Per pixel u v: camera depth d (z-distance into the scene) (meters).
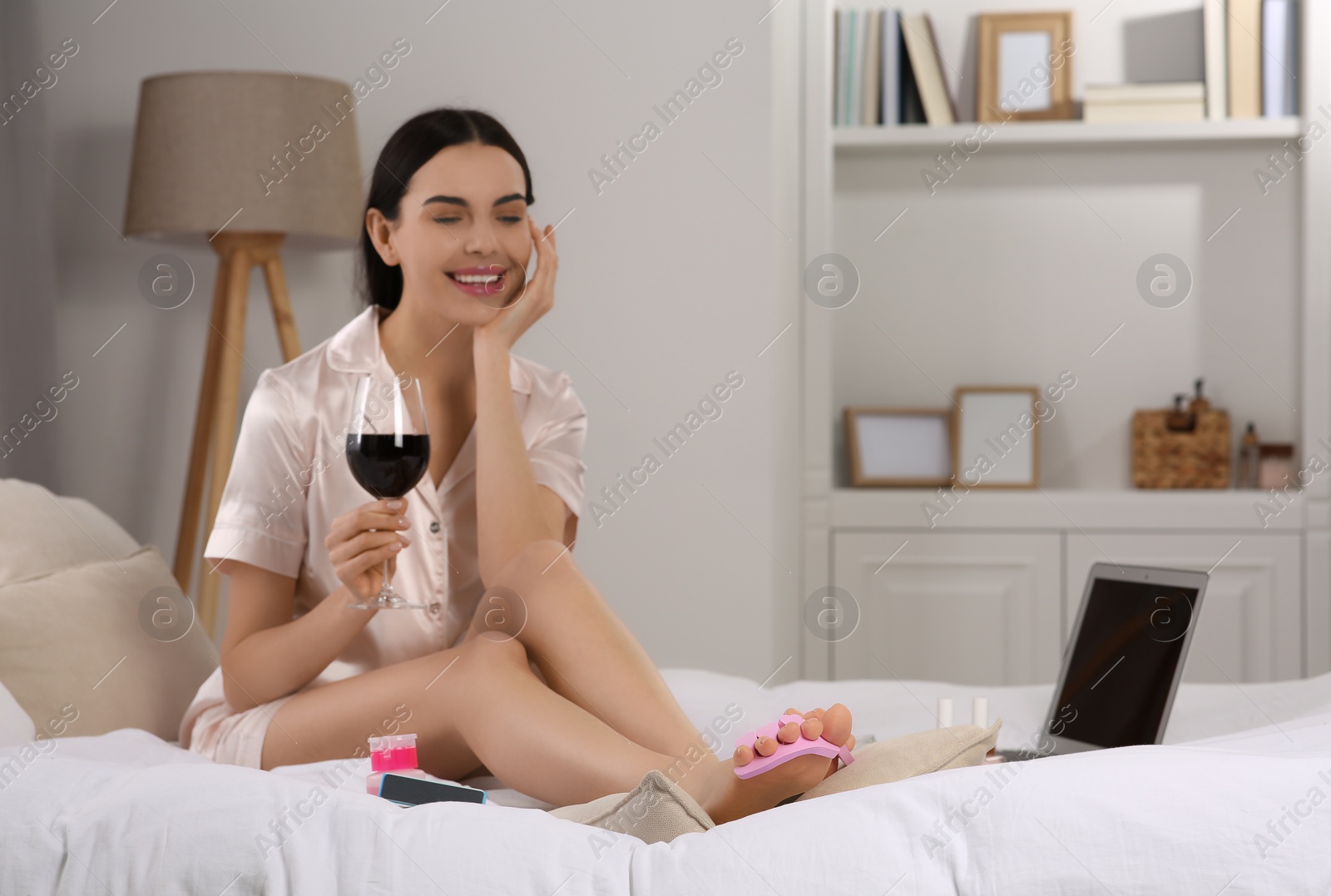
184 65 2.49
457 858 0.86
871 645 2.79
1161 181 2.94
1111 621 1.40
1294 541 2.70
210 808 0.93
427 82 2.45
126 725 1.45
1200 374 2.93
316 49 2.47
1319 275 2.79
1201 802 0.82
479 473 1.56
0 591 1.44
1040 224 2.97
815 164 2.79
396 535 1.42
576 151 2.43
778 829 0.85
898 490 2.87
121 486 2.49
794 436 2.72
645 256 2.43
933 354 3.00
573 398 1.75
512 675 1.24
